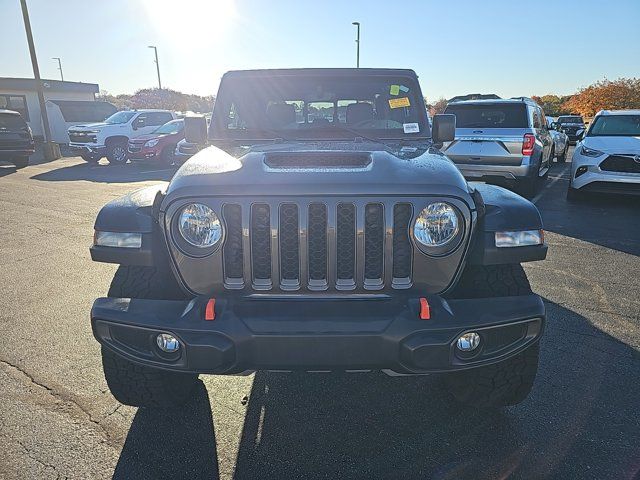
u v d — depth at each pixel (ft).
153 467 7.98
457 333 7.09
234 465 8.04
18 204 30.86
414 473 7.83
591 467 7.86
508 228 7.84
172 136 53.67
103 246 8.09
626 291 15.23
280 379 10.71
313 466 8.02
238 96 12.28
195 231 7.38
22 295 15.51
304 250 7.29
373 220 7.31
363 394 10.11
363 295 7.43
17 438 8.63
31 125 90.43
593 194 31.58
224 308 7.27
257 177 7.47
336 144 10.41
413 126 12.04
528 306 7.48
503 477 7.70
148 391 8.75
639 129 29.94
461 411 9.45
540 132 32.32
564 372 10.62
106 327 7.60
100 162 61.26
